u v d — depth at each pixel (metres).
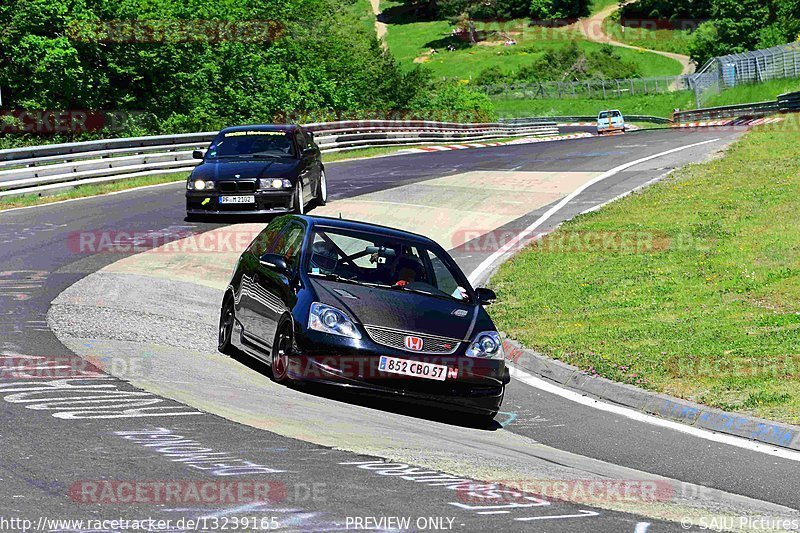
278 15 153.25
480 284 39.69
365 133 103.44
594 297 36.31
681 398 23.61
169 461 14.52
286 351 21.55
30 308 28.44
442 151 100.12
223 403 18.97
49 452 14.55
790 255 39.94
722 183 58.81
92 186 64.31
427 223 53.34
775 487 16.95
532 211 57.47
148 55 112.88
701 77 199.75
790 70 173.62
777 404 22.61
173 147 75.12
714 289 36.34
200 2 131.62
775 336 29.50
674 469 18.11
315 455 15.56
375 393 20.59
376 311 21.42
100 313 28.64
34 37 99.56
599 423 22.12
